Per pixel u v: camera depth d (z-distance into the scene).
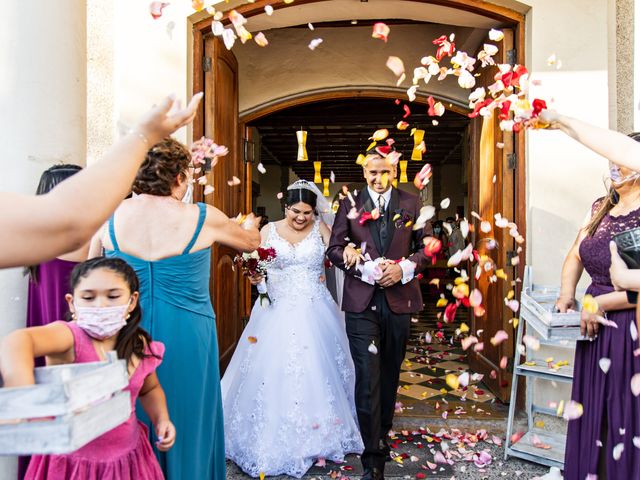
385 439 2.65
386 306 2.55
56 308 1.63
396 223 2.67
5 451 0.79
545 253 3.16
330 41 5.23
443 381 4.18
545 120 1.74
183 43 3.19
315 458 2.68
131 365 1.43
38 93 1.79
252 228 2.15
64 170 1.58
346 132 8.78
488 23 3.50
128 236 1.73
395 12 3.62
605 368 1.85
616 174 1.88
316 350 2.80
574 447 2.03
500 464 2.70
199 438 1.78
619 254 1.65
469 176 4.63
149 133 0.89
